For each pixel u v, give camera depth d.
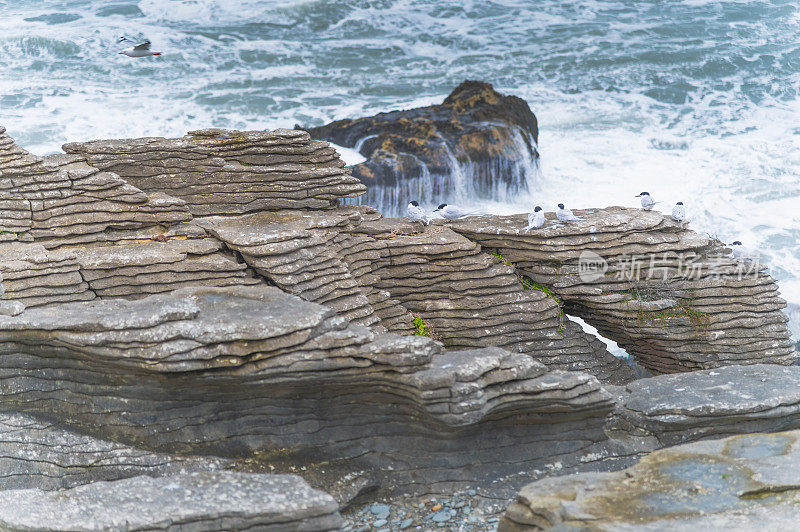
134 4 96.94
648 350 32.38
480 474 23.84
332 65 84.94
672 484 20.05
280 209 31.91
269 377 21.92
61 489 20.83
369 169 51.47
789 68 82.00
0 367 23.11
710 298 31.17
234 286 25.59
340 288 28.30
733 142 65.12
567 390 23.20
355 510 23.17
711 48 87.19
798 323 40.09
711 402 25.34
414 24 97.81
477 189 54.69
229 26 93.75
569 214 31.47
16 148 28.73
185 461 22.59
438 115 58.97
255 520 19.08
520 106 61.22
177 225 30.08
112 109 69.25
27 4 96.50
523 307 30.72
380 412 23.59
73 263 26.72
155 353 21.05
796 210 53.44
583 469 24.33
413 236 31.52
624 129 68.25
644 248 31.17
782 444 21.89
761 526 17.77
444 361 22.84
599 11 101.81
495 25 97.75
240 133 32.22
